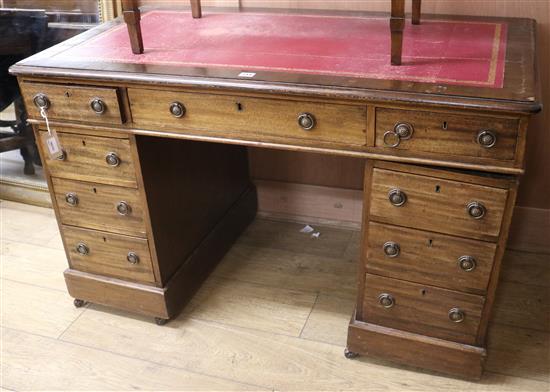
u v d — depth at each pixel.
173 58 1.79
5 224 2.73
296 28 2.01
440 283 1.72
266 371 1.91
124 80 1.69
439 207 1.61
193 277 2.23
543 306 2.12
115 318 2.16
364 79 1.56
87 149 1.89
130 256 2.04
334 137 1.60
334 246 2.50
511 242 2.40
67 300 2.26
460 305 1.73
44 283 2.35
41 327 2.12
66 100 1.80
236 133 1.69
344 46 1.81
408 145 1.54
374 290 1.82
